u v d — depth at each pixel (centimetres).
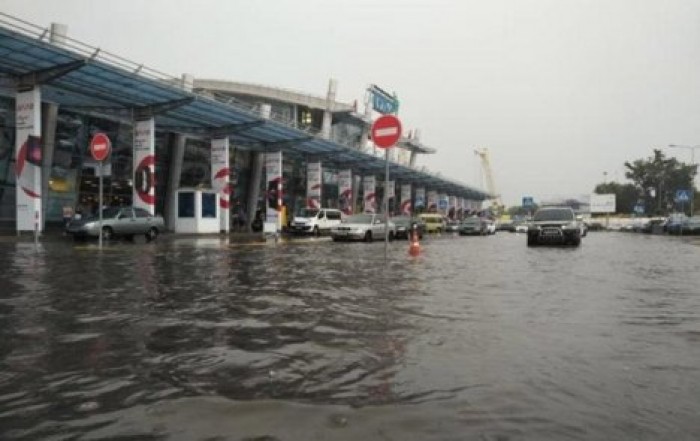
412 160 8344
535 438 318
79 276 1101
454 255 1844
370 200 5916
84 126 3178
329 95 6116
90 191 3275
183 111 3244
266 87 5712
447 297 852
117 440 312
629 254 1969
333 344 543
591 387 412
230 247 2194
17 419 343
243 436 318
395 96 6375
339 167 5384
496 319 676
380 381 423
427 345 540
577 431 329
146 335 579
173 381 422
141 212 2591
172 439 314
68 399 379
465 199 10419
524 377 436
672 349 531
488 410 362
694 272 1282
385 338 570
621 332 607
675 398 389
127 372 445
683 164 10788
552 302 811
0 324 628
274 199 4162
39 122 2458
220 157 3691
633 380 431
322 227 3916
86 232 2342
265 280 1066
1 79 2544
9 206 2802
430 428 331
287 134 3916
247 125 3581
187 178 4053
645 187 10850
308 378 431
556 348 531
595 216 10562
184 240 2758
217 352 511
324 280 1069
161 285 977
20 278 1061
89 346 530
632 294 903
